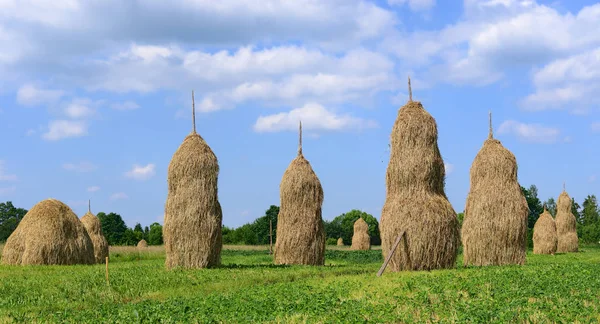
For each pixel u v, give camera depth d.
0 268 28.23
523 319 12.71
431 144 25.17
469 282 18.00
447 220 24.31
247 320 13.48
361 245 65.31
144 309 15.28
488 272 21.12
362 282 19.88
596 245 84.88
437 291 16.58
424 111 25.75
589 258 38.62
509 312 13.12
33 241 32.53
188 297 17.84
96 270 25.95
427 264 24.09
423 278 19.67
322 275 24.80
